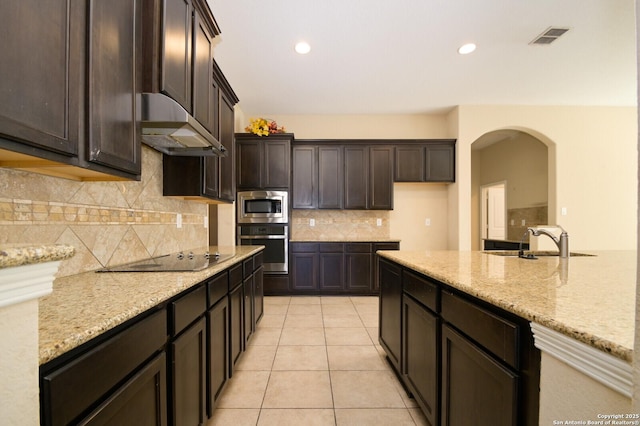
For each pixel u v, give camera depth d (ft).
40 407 1.81
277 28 8.23
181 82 5.07
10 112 2.27
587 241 13.92
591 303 2.74
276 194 13.29
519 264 5.44
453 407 3.92
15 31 2.31
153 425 3.06
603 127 14.05
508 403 2.74
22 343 1.59
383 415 5.25
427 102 13.61
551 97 13.07
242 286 7.07
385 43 9.00
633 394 1.51
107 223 5.10
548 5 7.45
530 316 2.43
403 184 15.38
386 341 7.14
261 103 13.74
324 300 12.73
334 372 6.69
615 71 10.82
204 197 7.25
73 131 2.92
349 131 15.24
